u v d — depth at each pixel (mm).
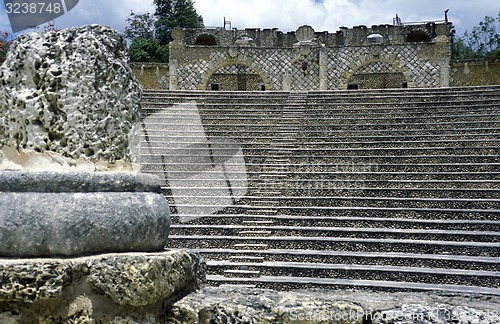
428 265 8055
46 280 2320
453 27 35281
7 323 2371
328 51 25328
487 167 11453
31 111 2797
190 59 26172
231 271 8328
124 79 3080
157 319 2572
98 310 2430
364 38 34375
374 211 10109
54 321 2406
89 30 2982
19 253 2436
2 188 2512
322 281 7742
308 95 18875
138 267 2422
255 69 25672
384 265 8250
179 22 48188
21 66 2895
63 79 2807
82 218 2482
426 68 25625
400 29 35594
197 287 2996
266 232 9633
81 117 2805
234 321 2516
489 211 9375
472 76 26500
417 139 13766
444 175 11320
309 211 10492
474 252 8227
